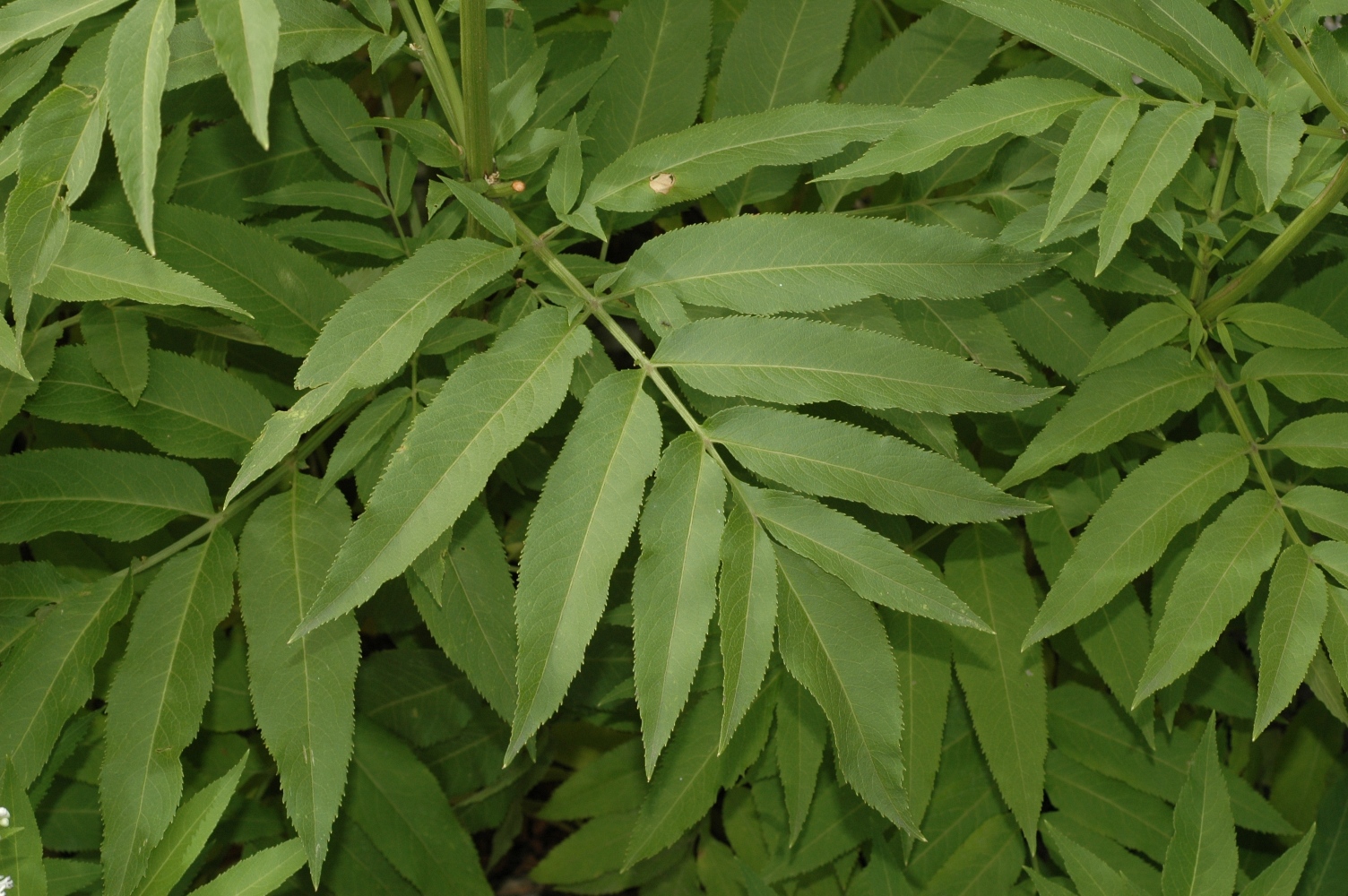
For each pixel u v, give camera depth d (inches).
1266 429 37.8
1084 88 34.5
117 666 38.3
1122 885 38.2
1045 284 39.6
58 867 36.9
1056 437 37.9
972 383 33.3
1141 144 33.8
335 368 33.5
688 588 32.9
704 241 34.5
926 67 40.4
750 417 33.5
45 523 37.7
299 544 37.8
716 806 50.9
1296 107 36.2
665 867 46.2
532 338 33.9
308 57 36.9
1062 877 42.9
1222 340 38.7
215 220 38.3
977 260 33.9
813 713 39.7
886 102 40.5
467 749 45.4
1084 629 40.3
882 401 33.3
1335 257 41.8
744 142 35.4
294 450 39.3
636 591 32.9
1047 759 43.1
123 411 38.4
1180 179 39.3
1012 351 38.7
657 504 33.2
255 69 30.4
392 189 40.5
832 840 41.9
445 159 37.7
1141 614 40.3
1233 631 44.9
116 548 42.3
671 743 41.5
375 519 32.5
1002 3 34.4
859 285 33.9
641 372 33.9
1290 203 37.4
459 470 32.8
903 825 32.8
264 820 42.4
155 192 40.0
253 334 39.8
